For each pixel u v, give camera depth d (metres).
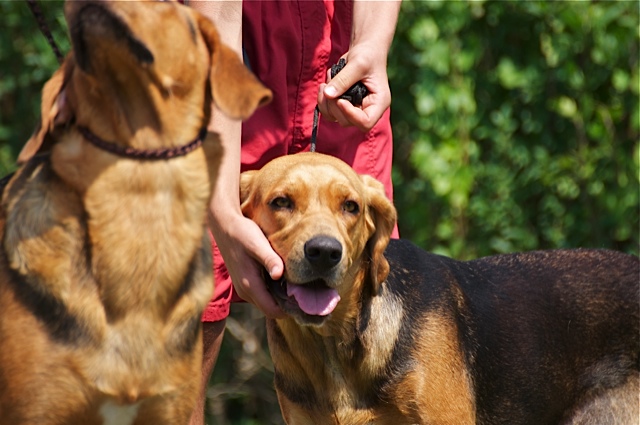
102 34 3.11
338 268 4.41
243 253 4.41
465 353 5.12
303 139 5.49
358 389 4.89
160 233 3.35
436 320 5.00
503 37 8.30
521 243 8.40
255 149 5.33
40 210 3.34
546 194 8.38
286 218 4.53
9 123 9.04
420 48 8.09
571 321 5.45
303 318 4.42
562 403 5.44
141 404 3.46
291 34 5.36
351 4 5.60
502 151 8.34
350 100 5.00
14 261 3.35
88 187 3.30
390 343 4.85
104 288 3.32
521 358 5.30
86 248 3.32
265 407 9.37
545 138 8.35
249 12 5.30
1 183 3.75
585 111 8.21
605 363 5.42
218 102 3.32
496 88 8.33
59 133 3.38
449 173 8.12
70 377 3.32
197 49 3.37
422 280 5.14
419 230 8.54
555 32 8.12
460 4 8.03
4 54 8.70
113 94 3.25
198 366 3.60
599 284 5.53
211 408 9.19
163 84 3.29
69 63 3.34
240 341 9.18
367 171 5.68
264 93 3.31
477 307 5.31
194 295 3.49
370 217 4.82
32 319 3.30
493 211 8.35
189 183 3.39
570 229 8.38
